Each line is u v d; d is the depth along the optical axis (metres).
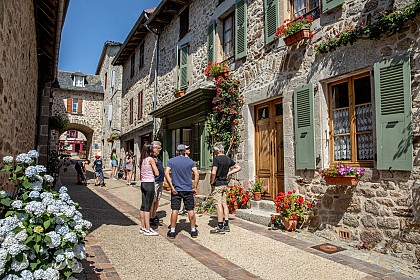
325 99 5.29
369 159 4.67
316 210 5.25
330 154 5.23
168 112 10.40
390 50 4.27
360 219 4.54
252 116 7.16
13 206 2.55
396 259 4.03
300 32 5.47
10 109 3.98
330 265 3.86
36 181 2.89
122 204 8.22
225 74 7.76
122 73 18.66
